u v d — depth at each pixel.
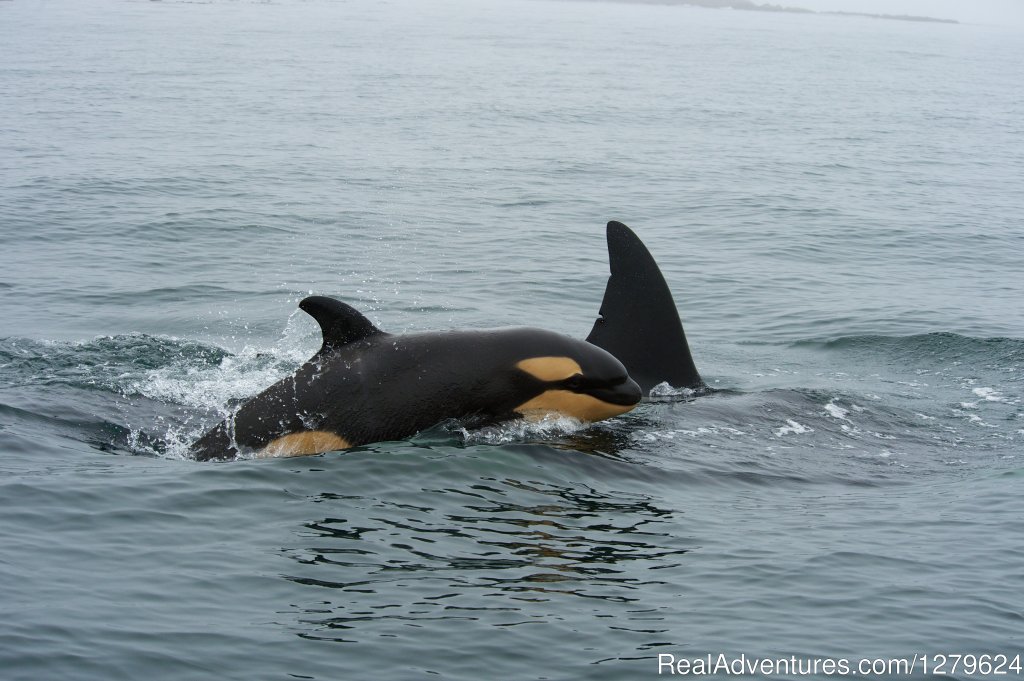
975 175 65.81
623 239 22.12
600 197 52.12
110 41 148.62
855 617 13.05
